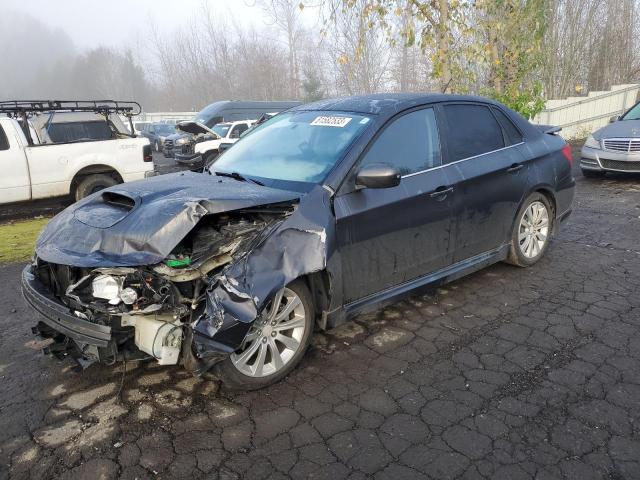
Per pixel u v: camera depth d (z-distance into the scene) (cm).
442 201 391
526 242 493
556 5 2252
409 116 390
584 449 256
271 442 268
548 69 2316
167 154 2195
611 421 276
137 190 334
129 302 274
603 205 770
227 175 386
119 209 321
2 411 301
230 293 276
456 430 273
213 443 268
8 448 269
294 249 301
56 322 286
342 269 332
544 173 487
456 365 337
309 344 338
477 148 434
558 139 527
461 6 966
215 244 291
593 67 2631
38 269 333
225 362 295
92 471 250
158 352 280
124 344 289
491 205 435
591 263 518
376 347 363
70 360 357
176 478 244
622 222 671
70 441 273
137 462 255
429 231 387
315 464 251
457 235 411
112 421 288
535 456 252
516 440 264
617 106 1761
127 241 283
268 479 243
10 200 845
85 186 909
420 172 384
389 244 360
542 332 376
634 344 354
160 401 306
